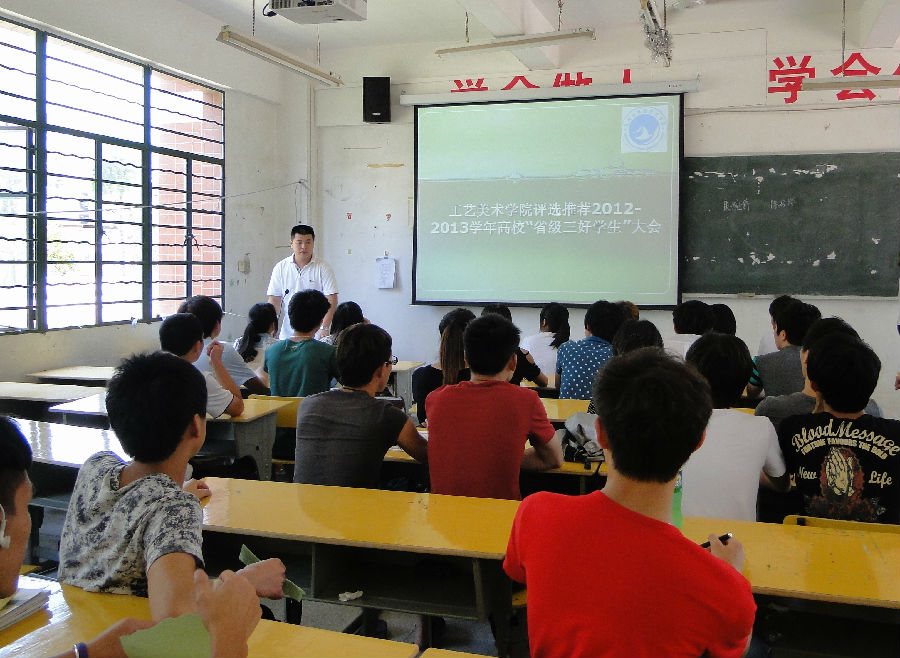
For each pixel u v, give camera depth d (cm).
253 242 698
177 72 593
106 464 149
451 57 673
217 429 327
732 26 597
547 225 650
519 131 653
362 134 707
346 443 228
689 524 178
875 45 563
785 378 311
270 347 374
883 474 191
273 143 722
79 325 521
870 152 576
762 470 206
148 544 133
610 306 372
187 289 625
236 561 219
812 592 142
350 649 130
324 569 192
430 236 680
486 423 216
